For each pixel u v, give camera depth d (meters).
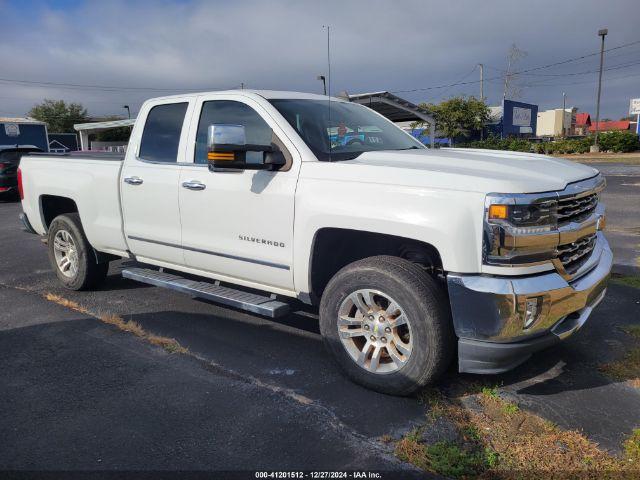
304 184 3.83
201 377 3.94
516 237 3.12
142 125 5.09
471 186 3.21
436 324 3.33
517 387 3.73
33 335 4.79
